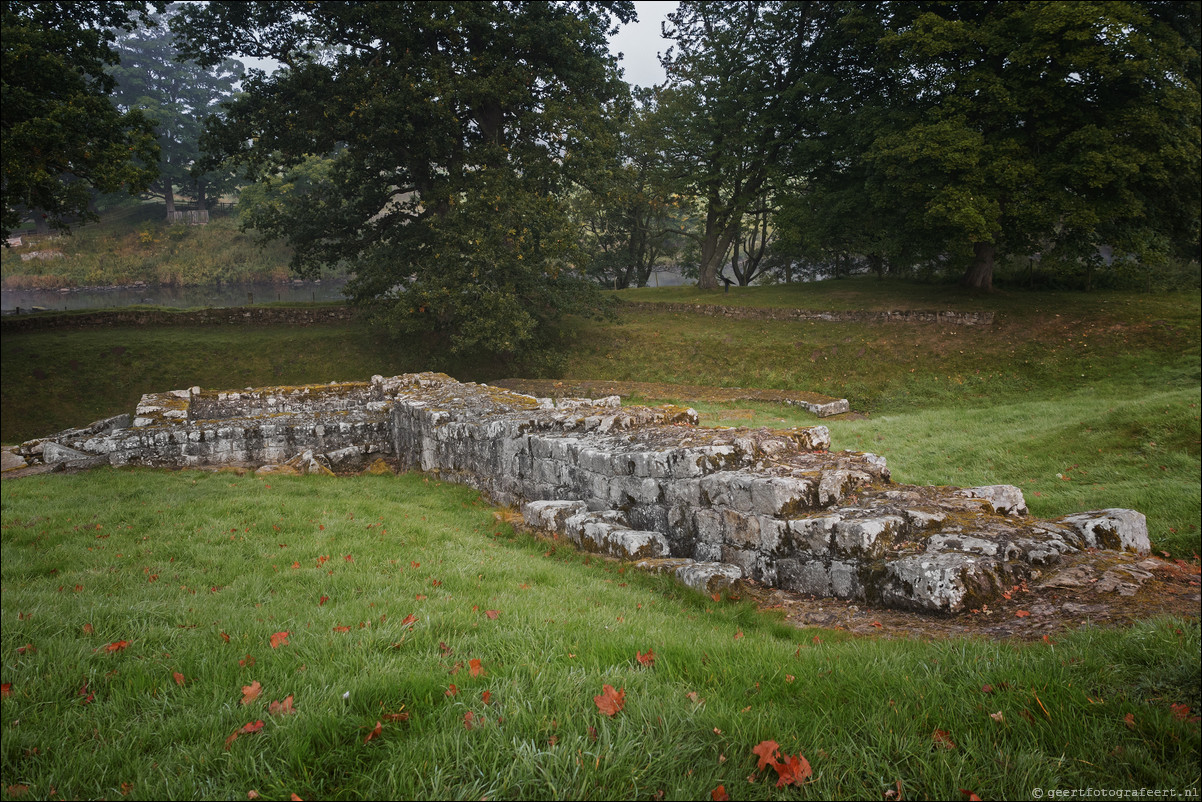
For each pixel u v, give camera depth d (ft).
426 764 7.45
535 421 32.99
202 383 97.14
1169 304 85.66
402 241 104.99
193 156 270.05
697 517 22.09
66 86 65.98
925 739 8.03
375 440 50.70
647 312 119.55
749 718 8.50
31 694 10.23
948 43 82.43
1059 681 9.27
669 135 130.00
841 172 114.42
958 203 79.77
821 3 110.63
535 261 97.19
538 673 9.99
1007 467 38.24
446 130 90.94
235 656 11.96
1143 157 73.51
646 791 7.06
